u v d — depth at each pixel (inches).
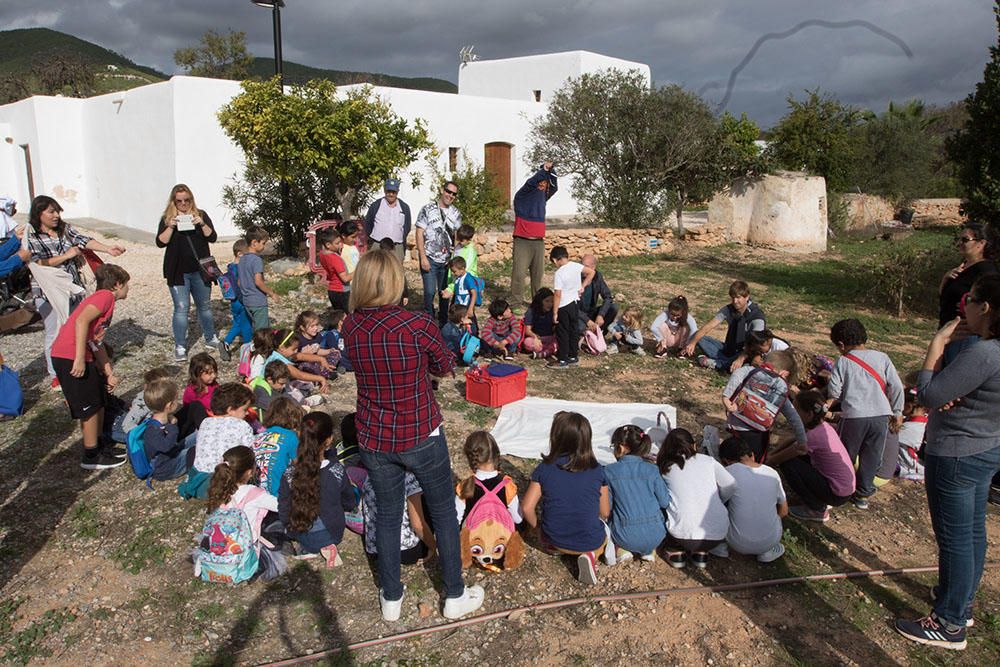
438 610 147.5
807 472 183.2
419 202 795.4
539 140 760.3
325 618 144.8
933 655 137.3
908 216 1002.1
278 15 479.2
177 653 134.3
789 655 136.3
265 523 162.2
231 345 310.2
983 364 123.8
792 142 916.0
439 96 810.8
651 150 678.5
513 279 400.8
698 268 595.2
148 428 190.9
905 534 181.8
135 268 518.6
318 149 470.0
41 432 228.5
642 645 138.2
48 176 874.8
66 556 163.5
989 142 420.8
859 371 186.4
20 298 336.5
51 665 130.3
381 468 133.9
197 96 658.2
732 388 195.0
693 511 160.7
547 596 153.3
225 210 690.8
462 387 276.2
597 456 214.8
